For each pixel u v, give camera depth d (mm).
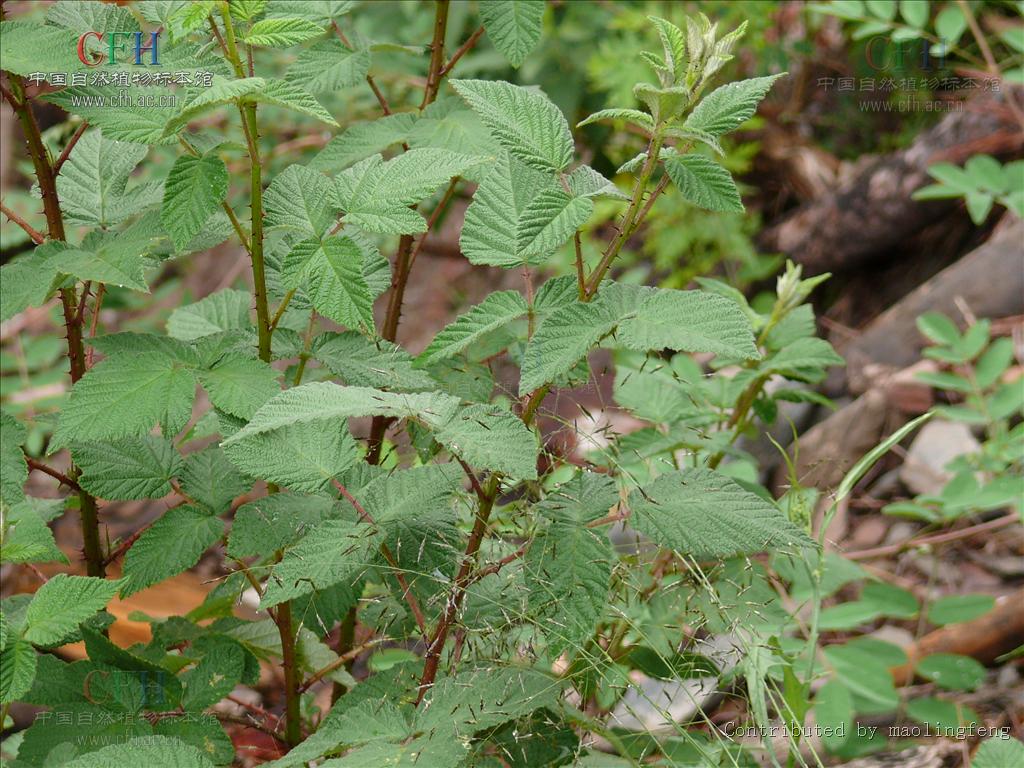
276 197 919
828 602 1288
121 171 994
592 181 881
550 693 886
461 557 900
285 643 984
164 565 932
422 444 988
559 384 902
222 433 895
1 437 901
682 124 861
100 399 886
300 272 882
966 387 1328
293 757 864
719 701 1145
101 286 1029
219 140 928
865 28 1524
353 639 1129
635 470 1135
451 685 885
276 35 883
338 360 957
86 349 1057
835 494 1123
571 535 873
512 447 842
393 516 889
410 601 907
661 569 1058
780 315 1174
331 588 974
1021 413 1453
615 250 875
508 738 924
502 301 893
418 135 1027
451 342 886
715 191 862
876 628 1274
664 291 857
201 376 903
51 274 894
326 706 1235
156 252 971
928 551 1302
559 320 849
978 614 1136
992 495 1190
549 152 876
